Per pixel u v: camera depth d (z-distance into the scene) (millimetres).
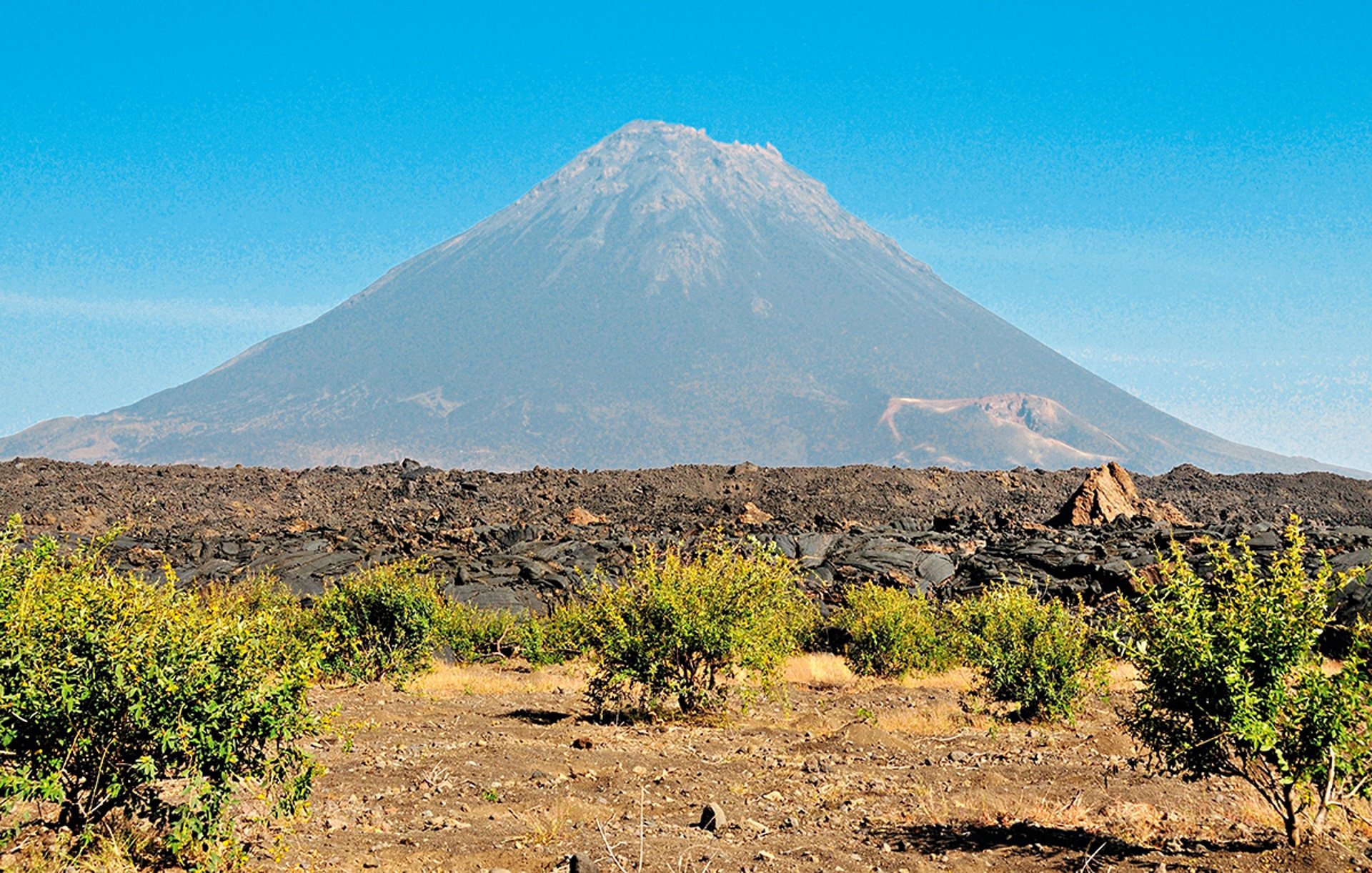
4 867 6824
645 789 10922
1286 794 8195
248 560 34438
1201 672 8141
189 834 7109
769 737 14555
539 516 50219
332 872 7543
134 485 52344
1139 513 45312
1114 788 10836
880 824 9477
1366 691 7953
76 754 7129
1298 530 8453
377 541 39031
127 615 7387
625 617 16172
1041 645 16344
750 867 7980
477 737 13992
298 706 7770
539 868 7812
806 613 24562
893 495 55688
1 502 47656
